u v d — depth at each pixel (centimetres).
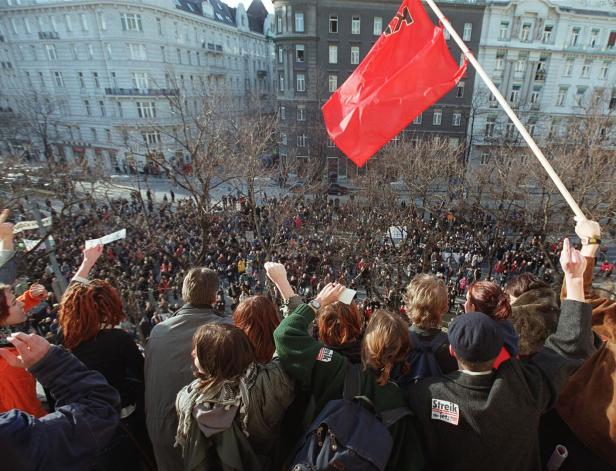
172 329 270
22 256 1069
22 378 237
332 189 3238
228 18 5366
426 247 1672
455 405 191
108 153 4272
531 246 1931
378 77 482
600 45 3538
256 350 250
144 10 3822
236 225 2281
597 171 1478
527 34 3475
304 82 3625
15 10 4131
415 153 2344
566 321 209
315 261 1745
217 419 203
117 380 276
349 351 259
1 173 1462
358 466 176
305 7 3378
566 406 244
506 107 348
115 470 267
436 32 457
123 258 1817
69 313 273
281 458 236
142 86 4034
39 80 4412
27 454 149
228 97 3161
